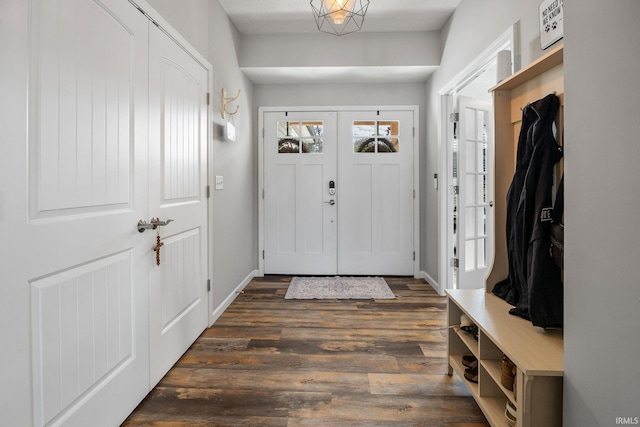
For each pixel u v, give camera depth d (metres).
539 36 1.76
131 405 1.56
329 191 4.01
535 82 1.68
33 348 1.05
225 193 2.92
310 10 2.98
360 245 4.04
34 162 1.05
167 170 1.90
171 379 1.85
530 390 1.12
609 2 0.91
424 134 3.92
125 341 1.52
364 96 3.96
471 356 1.83
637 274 0.83
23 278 1.01
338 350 2.19
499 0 2.17
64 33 1.16
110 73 1.40
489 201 3.33
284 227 4.06
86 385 1.28
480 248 3.32
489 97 3.99
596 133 0.96
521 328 1.42
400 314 2.84
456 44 2.94
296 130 4.01
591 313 0.97
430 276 3.73
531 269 1.40
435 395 1.71
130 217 1.54
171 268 1.96
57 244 1.13
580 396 1.02
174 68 1.98
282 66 3.44
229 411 1.58
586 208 1.00
